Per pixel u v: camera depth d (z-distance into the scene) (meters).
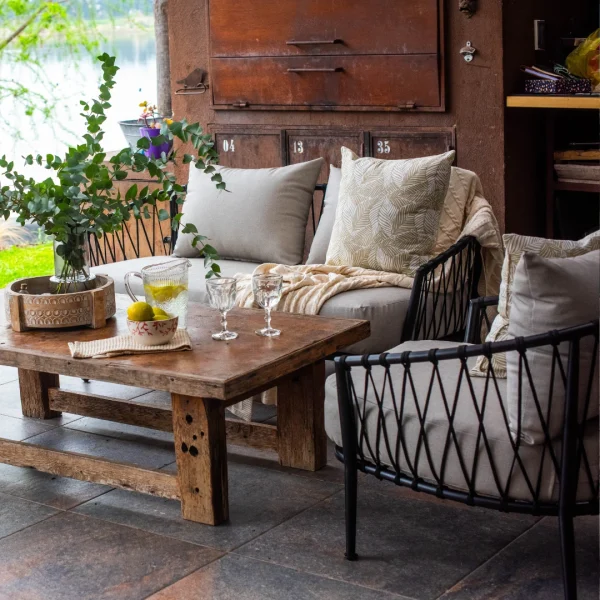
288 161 5.04
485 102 4.38
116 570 2.53
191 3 5.20
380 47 4.59
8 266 6.80
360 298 3.57
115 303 3.25
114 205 3.07
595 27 4.88
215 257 3.10
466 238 3.75
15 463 3.10
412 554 2.55
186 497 2.79
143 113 5.49
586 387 2.13
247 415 3.31
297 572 2.48
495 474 2.20
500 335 2.50
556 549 2.55
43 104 7.09
